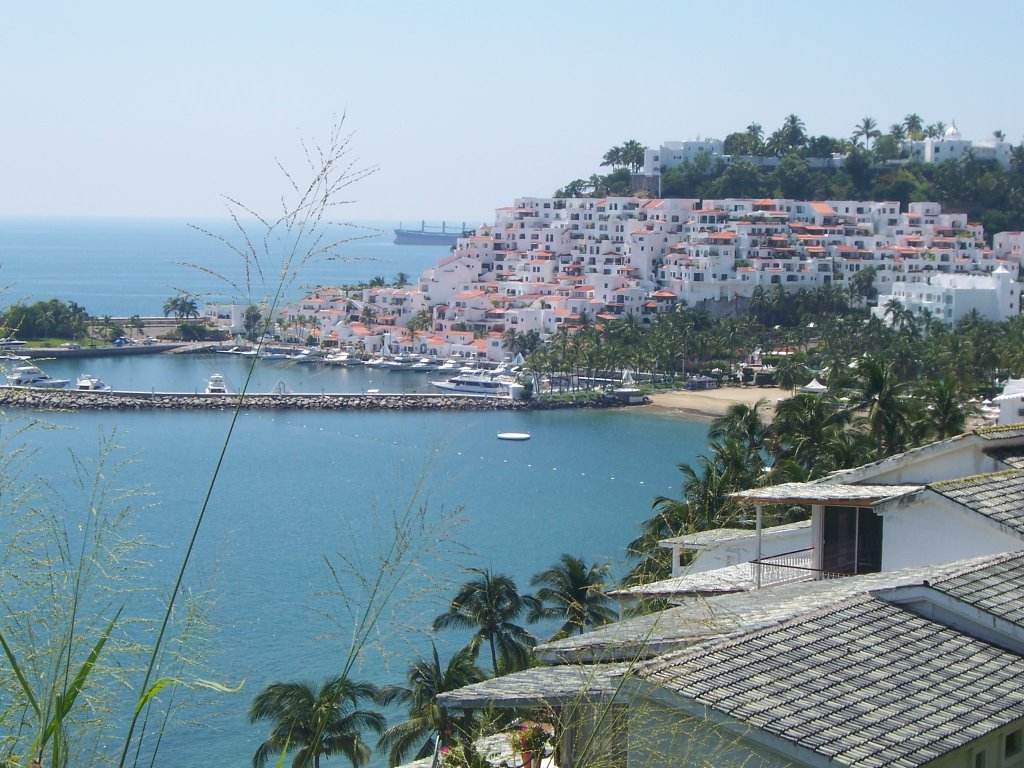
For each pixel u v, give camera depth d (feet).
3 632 31.14
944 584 72.90
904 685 62.18
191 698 46.73
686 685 57.47
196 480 424.46
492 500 405.39
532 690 61.62
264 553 287.28
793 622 67.87
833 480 109.50
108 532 33.91
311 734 135.44
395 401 647.56
